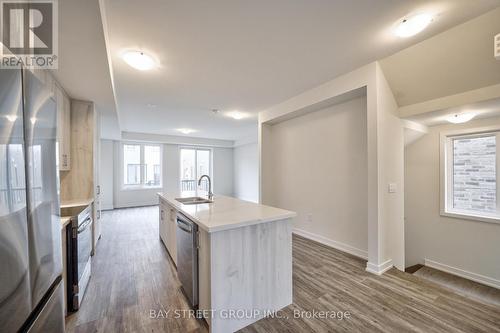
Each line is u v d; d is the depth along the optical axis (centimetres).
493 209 310
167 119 528
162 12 170
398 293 213
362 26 190
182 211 211
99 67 218
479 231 314
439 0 161
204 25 187
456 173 344
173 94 354
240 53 233
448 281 323
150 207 715
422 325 169
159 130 676
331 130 345
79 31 159
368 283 232
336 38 208
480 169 322
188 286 195
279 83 312
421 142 370
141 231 437
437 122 323
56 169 127
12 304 81
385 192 262
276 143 459
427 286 227
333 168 342
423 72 238
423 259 371
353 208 314
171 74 281
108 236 404
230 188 939
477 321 173
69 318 179
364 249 299
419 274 344
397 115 285
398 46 221
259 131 462
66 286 184
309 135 383
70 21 148
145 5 161
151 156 776
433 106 258
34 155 99
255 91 342
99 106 358
